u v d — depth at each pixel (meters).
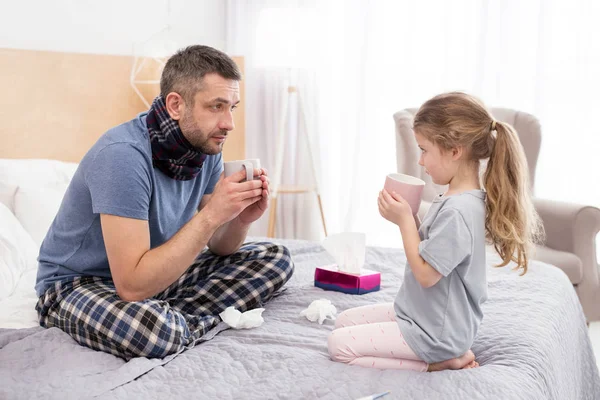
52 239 1.62
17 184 2.31
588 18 3.20
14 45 2.68
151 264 1.38
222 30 3.89
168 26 3.37
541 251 2.67
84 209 1.52
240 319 1.57
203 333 1.53
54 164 2.52
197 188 1.74
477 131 1.37
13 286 1.84
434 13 3.54
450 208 1.30
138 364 1.31
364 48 3.64
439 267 1.26
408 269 1.40
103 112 2.99
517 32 3.34
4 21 2.63
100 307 1.41
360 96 3.67
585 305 2.65
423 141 1.41
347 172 3.81
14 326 1.58
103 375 1.29
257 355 1.38
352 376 1.26
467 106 1.38
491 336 1.47
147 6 3.33
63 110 2.82
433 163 1.41
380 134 3.72
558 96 3.29
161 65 3.22
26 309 1.69
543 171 3.35
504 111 3.15
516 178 1.37
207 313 1.63
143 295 1.41
